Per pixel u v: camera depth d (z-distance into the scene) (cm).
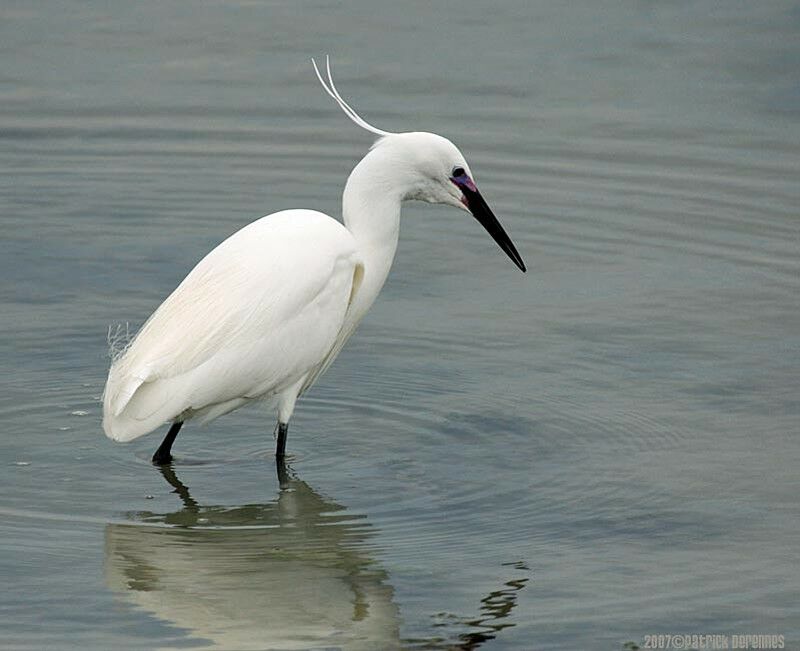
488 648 888
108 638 889
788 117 1916
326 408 1267
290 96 1977
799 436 1197
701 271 1559
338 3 2273
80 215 1695
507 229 1673
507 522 1058
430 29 2177
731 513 1068
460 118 1905
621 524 1053
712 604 943
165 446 1155
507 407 1260
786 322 1430
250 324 1100
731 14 2231
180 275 1541
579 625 918
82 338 1386
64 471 1138
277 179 1789
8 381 1295
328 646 888
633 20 2219
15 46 2095
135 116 1931
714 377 1311
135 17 2214
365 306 1209
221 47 2109
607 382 1305
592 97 1975
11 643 879
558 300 1495
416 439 1204
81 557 993
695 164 1812
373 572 984
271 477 1140
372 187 1177
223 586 961
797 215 1686
